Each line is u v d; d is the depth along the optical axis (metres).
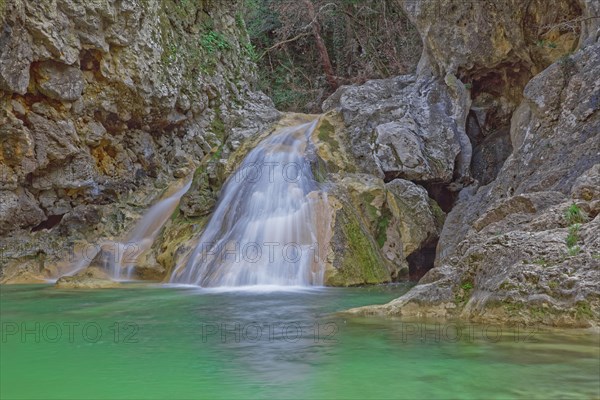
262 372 3.09
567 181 6.48
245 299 6.27
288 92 19.00
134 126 11.40
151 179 11.63
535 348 3.40
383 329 4.20
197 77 12.72
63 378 3.02
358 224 8.37
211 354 3.53
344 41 18.77
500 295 4.19
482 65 10.80
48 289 7.52
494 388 2.66
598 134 6.64
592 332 3.71
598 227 4.46
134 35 10.62
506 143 10.87
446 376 2.90
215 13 14.26
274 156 9.59
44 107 9.64
